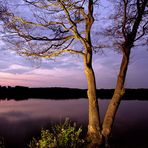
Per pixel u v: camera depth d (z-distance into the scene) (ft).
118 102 33.12
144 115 100.12
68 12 31.48
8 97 295.48
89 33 33.19
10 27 32.35
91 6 32.73
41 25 32.48
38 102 206.28
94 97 33.42
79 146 26.86
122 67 32.89
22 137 56.29
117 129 64.69
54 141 26.21
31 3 31.81
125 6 32.50
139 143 47.09
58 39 33.09
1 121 86.63
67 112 111.14
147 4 32.17
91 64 33.63
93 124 33.06
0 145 30.94
